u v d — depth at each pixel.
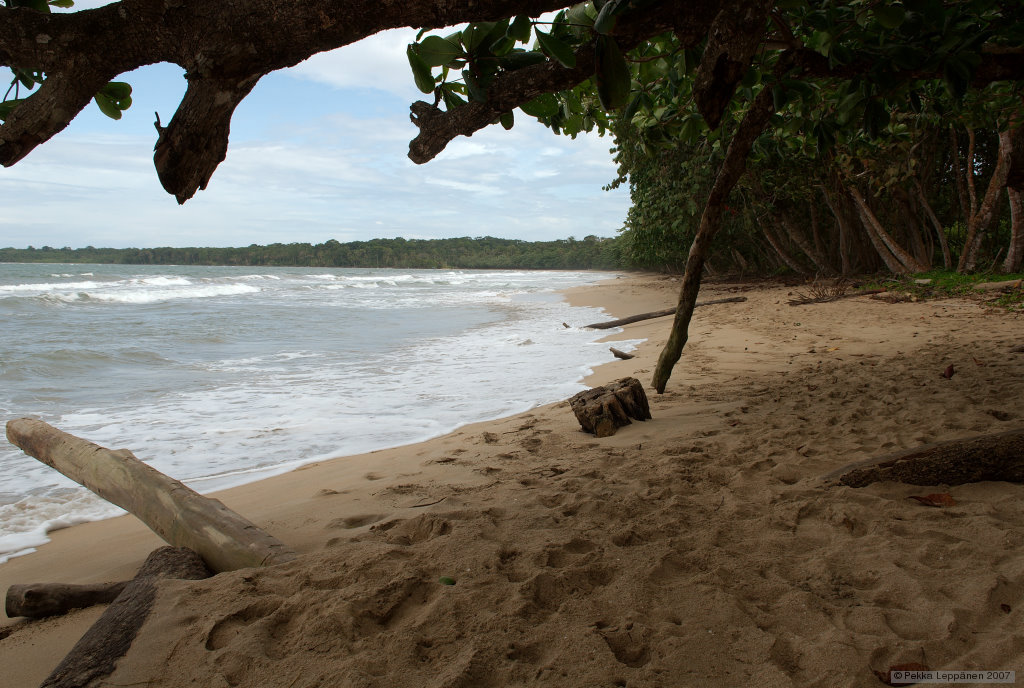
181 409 7.05
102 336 13.29
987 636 1.96
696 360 8.82
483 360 10.50
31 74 2.31
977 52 3.30
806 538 2.78
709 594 2.30
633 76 4.66
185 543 2.90
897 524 2.79
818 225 25.97
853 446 4.00
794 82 3.82
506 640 2.04
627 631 2.09
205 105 1.76
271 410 7.01
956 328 9.75
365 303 25.86
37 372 8.92
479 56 2.57
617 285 40.59
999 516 2.76
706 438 4.57
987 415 4.32
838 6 3.44
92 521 4.07
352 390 8.10
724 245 29.92
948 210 22.61
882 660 1.89
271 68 1.79
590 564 2.57
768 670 1.86
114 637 2.11
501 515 3.20
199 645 2.06
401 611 2.29
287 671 1.91
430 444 5.43
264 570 2.55
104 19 1.69
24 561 3.40
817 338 10.16
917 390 5.39
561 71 2.59
